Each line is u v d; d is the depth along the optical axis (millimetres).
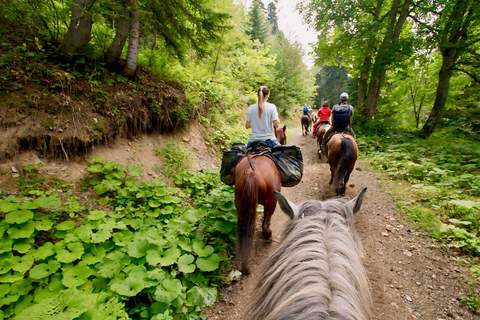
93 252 2568
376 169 6406
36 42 3771
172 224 3248
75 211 3012
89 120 3783
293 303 961
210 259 2793
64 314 1753
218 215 3551
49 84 3592
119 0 3736
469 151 6562
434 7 9406
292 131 17125
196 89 6578
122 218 3209
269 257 1372
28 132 3189
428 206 4344
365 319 953
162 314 2133
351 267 1104
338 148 4699
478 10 7883
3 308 2006
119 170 3762
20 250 2340
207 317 2389
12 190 2873
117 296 2162
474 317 2445
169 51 5371
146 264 2604
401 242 3572
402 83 13883
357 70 12477
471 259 3094
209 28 4922
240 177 2848
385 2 11891
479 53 9195
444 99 9133
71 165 3508
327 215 1410
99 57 4504
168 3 4379
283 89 21281
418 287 2820
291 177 3201
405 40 9516
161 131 5117
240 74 13305
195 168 5207
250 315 1239
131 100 4438
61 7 4332
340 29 10977
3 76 3305
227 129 7668
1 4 3566
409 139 8492
